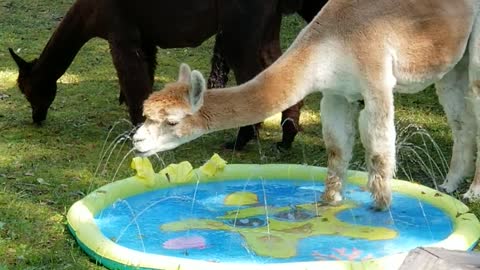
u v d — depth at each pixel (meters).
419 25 5.00
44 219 5.39
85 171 6.42
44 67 7.39
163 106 4.68
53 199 5.78
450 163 6.39
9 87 8.91
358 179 5.96
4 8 12.48
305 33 4.97
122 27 6.80
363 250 4.82
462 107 5.73
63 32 7.26
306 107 8.26
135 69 6.83
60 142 7.14
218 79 7.12
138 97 6.86
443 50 5.10
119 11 6.77
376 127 4.98
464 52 5.43
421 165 6.52
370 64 4.88
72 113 8.04
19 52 10.34
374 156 5.08
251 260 4.66
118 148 6.98
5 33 11.20
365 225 5.21
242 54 6.45
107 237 5.02
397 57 4.98
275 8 6.47
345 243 4.93
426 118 7.94
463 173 5.91
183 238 5.01
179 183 5.95
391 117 4.97
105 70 9.66
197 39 6.78
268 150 6.97
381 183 5.16
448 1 5.10
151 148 4.74
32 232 5.17
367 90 4.92
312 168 6.14
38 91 7.47
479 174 5.68
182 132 4.74
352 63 4.89
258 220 5.32
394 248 4.86
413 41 4.99
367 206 5.51
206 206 5.59
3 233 5.16
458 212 5.22
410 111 8.16
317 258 4.70
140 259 4.48
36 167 6.48
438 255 2.96
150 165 5.86
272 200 5.70
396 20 4.94
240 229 5.16
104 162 6.64
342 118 5.36
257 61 6.49
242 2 6.35
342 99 5.31
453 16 5.11
